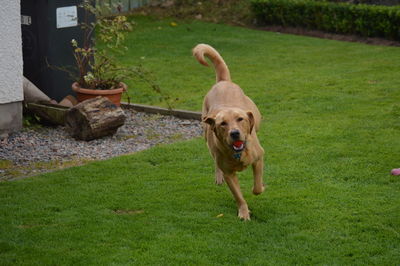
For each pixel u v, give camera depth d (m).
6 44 9.77
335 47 18.03
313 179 7.63
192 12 23.16
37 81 11.48
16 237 6.06
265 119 10.71
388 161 8.13
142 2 23.64
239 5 23.36
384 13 18.48
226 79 7.74
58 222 6.43
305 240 5.94
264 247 5.80
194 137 9.92
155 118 11.20
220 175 7.58
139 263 5.50
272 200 7.00
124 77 11.33
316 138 9.32
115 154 9.08
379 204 6.75
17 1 9.82
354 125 9.94
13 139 9.82
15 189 7.42
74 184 7.61
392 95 11.95
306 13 20.55
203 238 6.01
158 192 7.31
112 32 11.53
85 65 11.45
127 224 6.36
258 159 6.57
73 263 5.52
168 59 16.69
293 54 17.19
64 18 11.31
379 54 16.61
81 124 9.65
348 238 5.95
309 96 12.22
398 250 5.68
